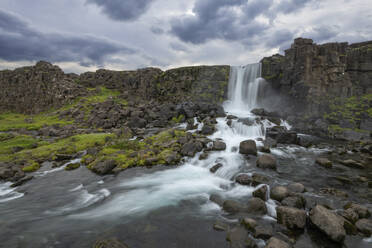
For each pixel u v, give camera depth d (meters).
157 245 7.58
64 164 18.77
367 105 30.91
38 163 18.81
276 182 13.48
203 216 9.65
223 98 48.84
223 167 16.52
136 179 15.06
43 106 60.94
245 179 13.48
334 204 10.26
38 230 8.62
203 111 38.38
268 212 9.61
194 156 19.73
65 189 13.57
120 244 7.12
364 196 11.48
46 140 27.89
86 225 9.05
